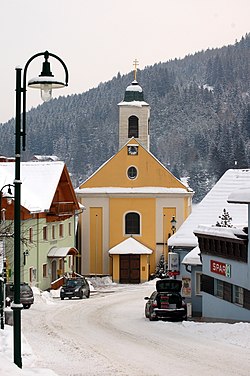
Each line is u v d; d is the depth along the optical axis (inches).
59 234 2856.8
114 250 3090.6
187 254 1541.6
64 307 1843.0
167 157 7544.3
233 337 1005.8
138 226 3166.8
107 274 3161.9
